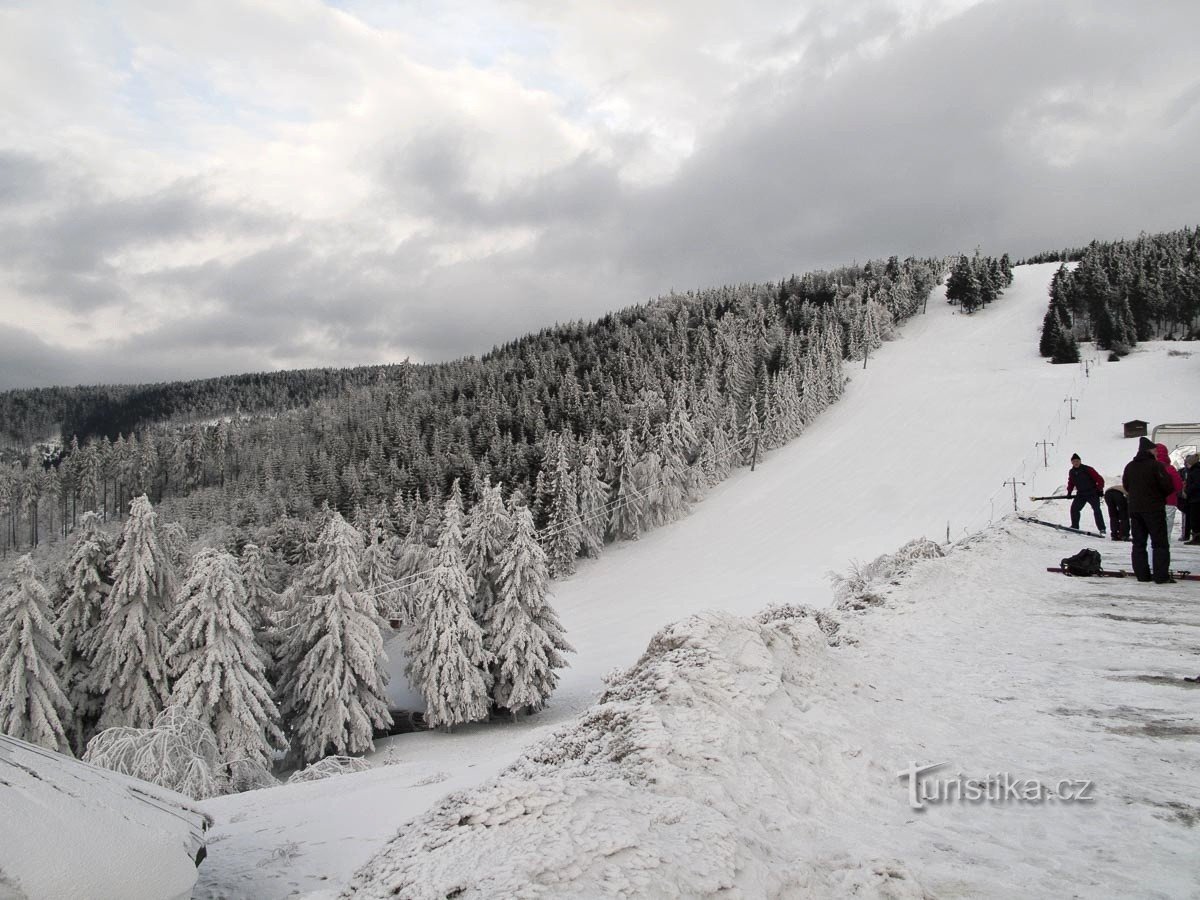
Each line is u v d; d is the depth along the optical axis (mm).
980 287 122812
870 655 6465
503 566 29828
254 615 29547
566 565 57219
